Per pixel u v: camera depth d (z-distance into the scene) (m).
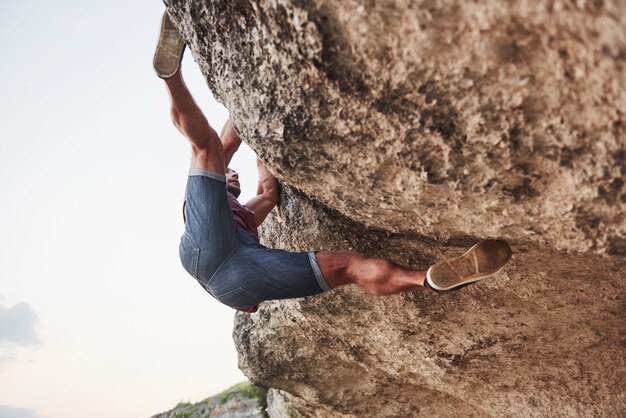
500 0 1.81
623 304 3.18
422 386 4.61
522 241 2.72
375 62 2.15
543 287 3.24
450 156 2.32
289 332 4.87
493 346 3.77
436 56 2.03
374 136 2.40
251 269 2.90
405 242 3.28
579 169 2.14
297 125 2.52
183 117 2.89
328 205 3.04
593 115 1.96
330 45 2.18
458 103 2.13
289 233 3.82
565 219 2.38
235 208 3.27
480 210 2.54
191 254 2.97
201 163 3.01
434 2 1.90
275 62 2.41
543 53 1.89
